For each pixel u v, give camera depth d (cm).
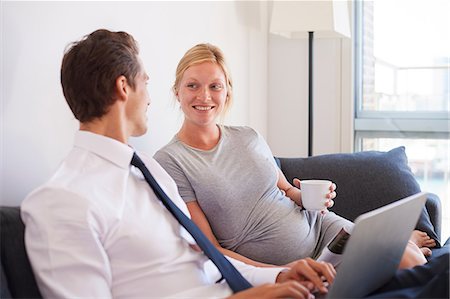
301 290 142
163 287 153
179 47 266
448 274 145
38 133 184
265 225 211
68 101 160
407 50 351
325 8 307
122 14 227
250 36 339
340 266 136
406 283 162
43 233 138
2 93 171
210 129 217
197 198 205
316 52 357
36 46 183
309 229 218
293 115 364
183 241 163
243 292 143
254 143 222
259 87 354
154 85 248
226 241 209
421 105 351
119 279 149
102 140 155
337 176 263
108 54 157
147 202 158
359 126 360
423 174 352
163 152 210
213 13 295
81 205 140
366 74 361
